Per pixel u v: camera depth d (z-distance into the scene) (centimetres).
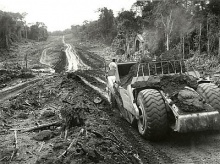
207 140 617
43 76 2573
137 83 682
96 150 479
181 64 757
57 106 902
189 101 594
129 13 4394
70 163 434
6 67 3559
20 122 724
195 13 3164
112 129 694
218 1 3095
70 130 601
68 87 1359
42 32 13612
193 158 530
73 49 7556
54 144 526
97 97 1164
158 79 682
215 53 2761
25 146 531
